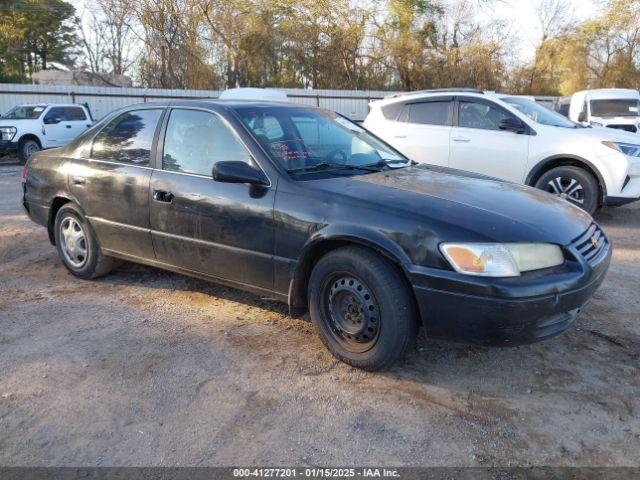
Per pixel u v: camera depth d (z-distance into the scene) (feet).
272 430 9.55
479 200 11.36
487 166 26.13
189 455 8.93
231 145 13.20
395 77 103.71
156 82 95.04
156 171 14.37
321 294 11.66
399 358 10.93
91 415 10.00
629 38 109.19
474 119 26.73
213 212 13.01
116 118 16.08
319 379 11.18
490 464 8.71
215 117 13.66
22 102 67.46
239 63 96.17
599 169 23.68
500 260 9.81
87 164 16.11
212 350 12.41
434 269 10.06
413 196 11.27
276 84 99.66
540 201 12.10
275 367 11.65
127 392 10.71
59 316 14.33
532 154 25.03
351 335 11.33
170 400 10.44
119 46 101.09
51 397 10.54
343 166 13.34
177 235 13.92
